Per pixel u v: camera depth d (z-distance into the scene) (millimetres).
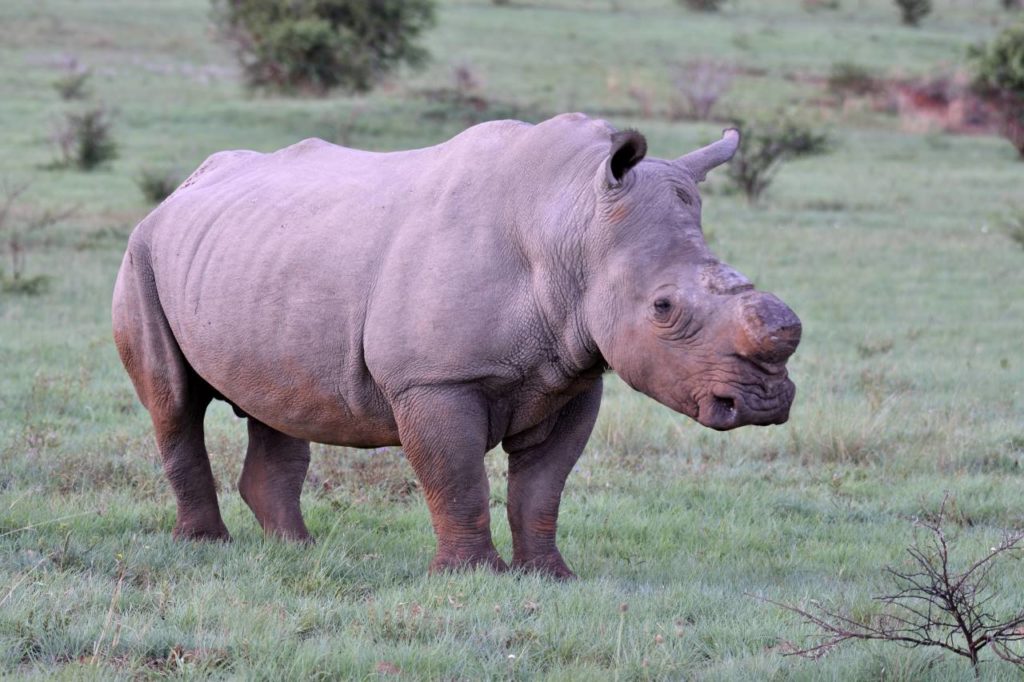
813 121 106562
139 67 118812
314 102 97750
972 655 13375
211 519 18719
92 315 37844
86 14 149625
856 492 22641
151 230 18969
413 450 15898
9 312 37219
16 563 16203
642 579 16969
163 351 18688
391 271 15836
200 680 12688
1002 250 54688
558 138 15758
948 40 157250
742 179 68125
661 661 13328
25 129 83875
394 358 15664
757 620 14992
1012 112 95062
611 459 24156
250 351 17062
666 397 14227
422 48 115875
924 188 75125
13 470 21281
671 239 14453
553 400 16031
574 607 15016
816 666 13305
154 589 15641
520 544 17062
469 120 91438
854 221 62438
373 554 17641
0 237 49688
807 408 27906
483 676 13070
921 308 42812
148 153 76000
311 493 21422
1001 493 22375
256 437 18969
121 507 19453
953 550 18547
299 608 14906
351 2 110062
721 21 169875
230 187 18500
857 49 148125
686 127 95500
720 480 23156
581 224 15008
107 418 25797
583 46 142750
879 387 30266
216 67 123812
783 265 50188
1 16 142125
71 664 12820
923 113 112250
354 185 16953
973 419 27781
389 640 14008
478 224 15664
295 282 16625
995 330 39406
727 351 13586
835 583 16766
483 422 15859
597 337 14828
